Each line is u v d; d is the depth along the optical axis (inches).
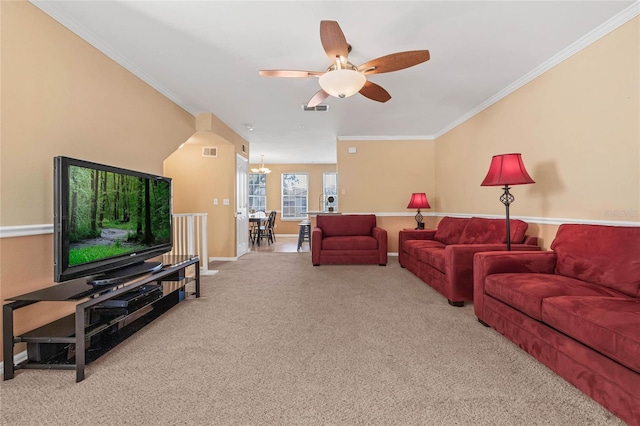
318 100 118.6
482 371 68.3
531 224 124.6
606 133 91.1
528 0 80.2
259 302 120.5
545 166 116.0
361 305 116.0
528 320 74.0
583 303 61.9
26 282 75.3
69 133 88.7
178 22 89.2
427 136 234.1
